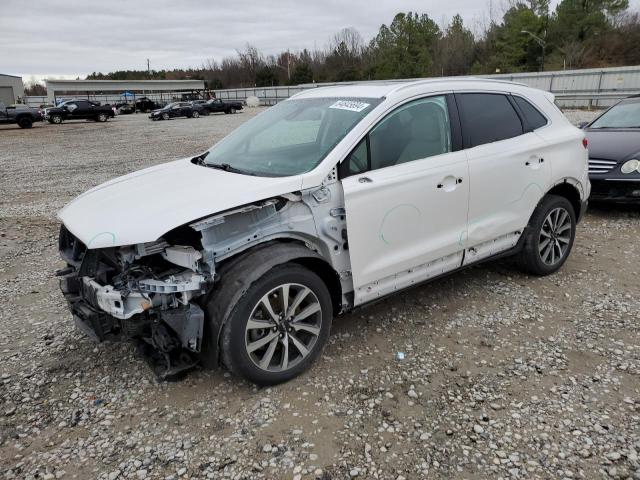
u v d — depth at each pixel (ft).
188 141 66.59
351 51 316.81
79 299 10.70
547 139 14.90
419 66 240.53
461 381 10.76
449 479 8.21
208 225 9.51
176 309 9.66
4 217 26.91
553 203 15.26
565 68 195.62
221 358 10.16
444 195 12.42
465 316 13.57
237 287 9.63
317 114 12.80
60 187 36.27
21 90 213.87
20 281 17.42
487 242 13.94
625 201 21.71
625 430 9.17
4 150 64.08
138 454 8.97
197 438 9.30
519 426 9.36
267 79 307.78
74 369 11.68
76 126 109.19
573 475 8.21
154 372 10.25
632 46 195.62
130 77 421.59
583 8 212.23
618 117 26.08
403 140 12.03
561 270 16.56
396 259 11.88
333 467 8.53
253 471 8.50
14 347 12.78
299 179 10.44
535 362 11.37
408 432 9.30
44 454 9.04
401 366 11.35
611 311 13.64
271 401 10.25
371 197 11.13
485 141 13.58
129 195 11.16
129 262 9.63
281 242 10.64
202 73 401.08
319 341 11.07
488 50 234.38
